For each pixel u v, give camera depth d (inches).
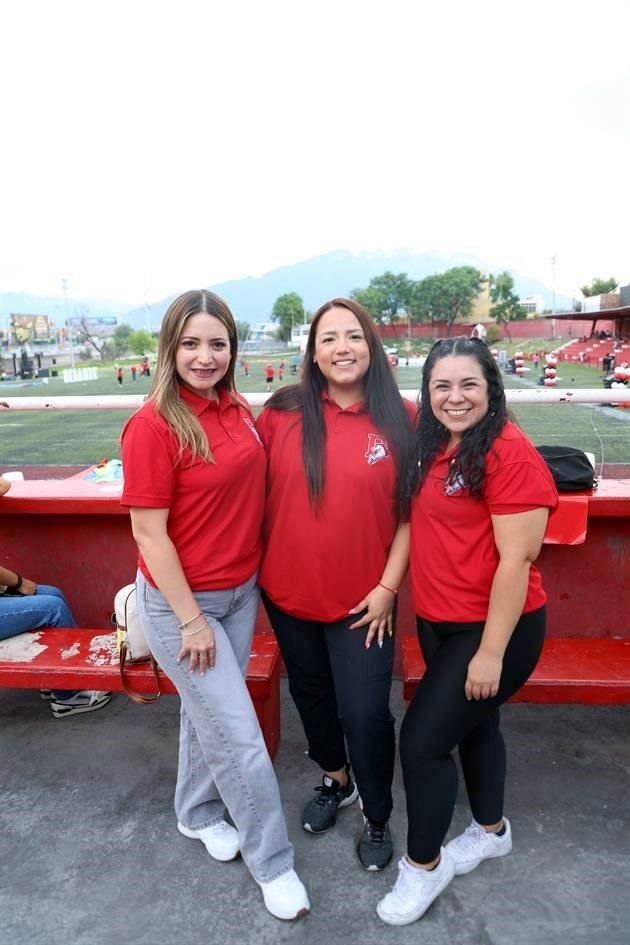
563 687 90.5
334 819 88.0
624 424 374.6
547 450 110.2
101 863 82.0
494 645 64.9
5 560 125.5
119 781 97.3
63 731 109.5
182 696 73.7
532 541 63.2
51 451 447.2
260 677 93.7
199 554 71.1
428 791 69.2
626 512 104.3
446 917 73.1
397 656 123.0
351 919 73.5
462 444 64.4
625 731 106.6
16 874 80.6
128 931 72.6
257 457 71.9
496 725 76.6
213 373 68.0
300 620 79.0
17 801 93.4
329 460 71.3
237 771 71.7
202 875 80.0
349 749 78.4
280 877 74.5
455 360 63.4
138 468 65.9
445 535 68.0
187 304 66.1
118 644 94.9
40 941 71.5
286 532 74.4
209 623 72.6
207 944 70.9
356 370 69.9
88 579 125.3
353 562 73.3
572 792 92.6
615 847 82.6
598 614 118.0
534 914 73.2
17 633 105.3
